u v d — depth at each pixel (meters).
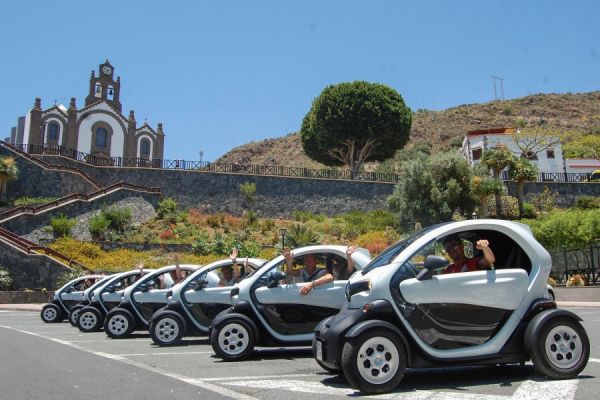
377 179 50.00
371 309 5.64
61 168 43.41
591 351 8.22
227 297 10.56
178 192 46.06
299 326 8.54
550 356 5.78
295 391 5.63
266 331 8.45
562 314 5.89
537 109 144.88
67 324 16.84
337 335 5.59
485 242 6.01
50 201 40.06
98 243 33.53
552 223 32.84
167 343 10.44
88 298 15.11
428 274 5.84
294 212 46.88
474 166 43.28
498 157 42.88
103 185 46.31
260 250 34.25
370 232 39.72
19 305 26.27
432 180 40.81
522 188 44.25
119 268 30.16
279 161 137.62
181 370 7.31
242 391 5.68
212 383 6.20
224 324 8.30
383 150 59.12
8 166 39.97
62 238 33.59
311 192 47.66
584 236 30.89
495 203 43.06
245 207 46.41
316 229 41.72
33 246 29.45
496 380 5.95
